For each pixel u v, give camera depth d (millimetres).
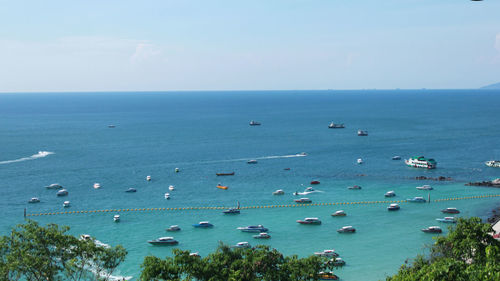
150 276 59750
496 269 43312
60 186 163875
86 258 65875
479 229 65500
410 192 155000
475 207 137125
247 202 144375
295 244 107062
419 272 47344
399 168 196250
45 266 60812
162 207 139375
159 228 119750
